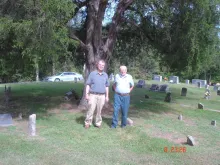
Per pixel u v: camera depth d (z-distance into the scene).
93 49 11.18
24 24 7.43
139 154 6.40
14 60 10.88
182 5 10.90
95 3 11.06
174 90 23.61
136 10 12.98
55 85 23.80
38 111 11.10
